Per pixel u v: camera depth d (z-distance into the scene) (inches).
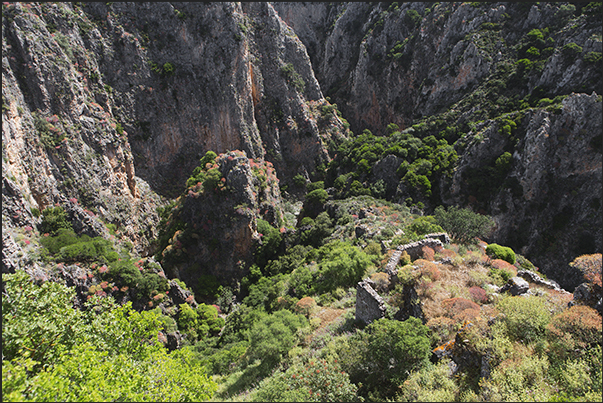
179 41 3850.9
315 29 6284.5
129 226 3088.1
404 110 4731.8
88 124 2915.8
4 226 1948.8
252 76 4436.5
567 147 2659.9
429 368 677.9
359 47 5418.3
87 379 657.6
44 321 736.3
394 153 3341.5
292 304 1401.3
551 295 895.1
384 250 1445.6
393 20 5093.5
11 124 2223.2
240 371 1080.8
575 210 2632.9
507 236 2741.1
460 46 4018.2
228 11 4013.3
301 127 4584.2
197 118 3909.9
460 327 719.7
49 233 2230.6
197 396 744.3
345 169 3946.9
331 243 2128.4
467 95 3784.5
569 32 3225.9
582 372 542.6
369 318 956.6
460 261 1101.1
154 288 2027.6
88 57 3233.3
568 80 2920.8
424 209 2910.9
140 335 885.8
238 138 4092.0
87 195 2726.4
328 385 690.2
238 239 2849.4
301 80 4803.2
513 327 677.3
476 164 2918.3
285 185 4350.4
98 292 1787.6
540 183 2699.3
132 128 3523.6
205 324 2059.5
